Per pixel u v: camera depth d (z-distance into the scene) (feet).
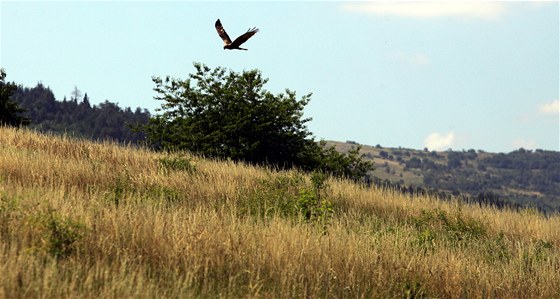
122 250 159.94
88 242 160.56
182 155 319.88
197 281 156.04
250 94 514.68
